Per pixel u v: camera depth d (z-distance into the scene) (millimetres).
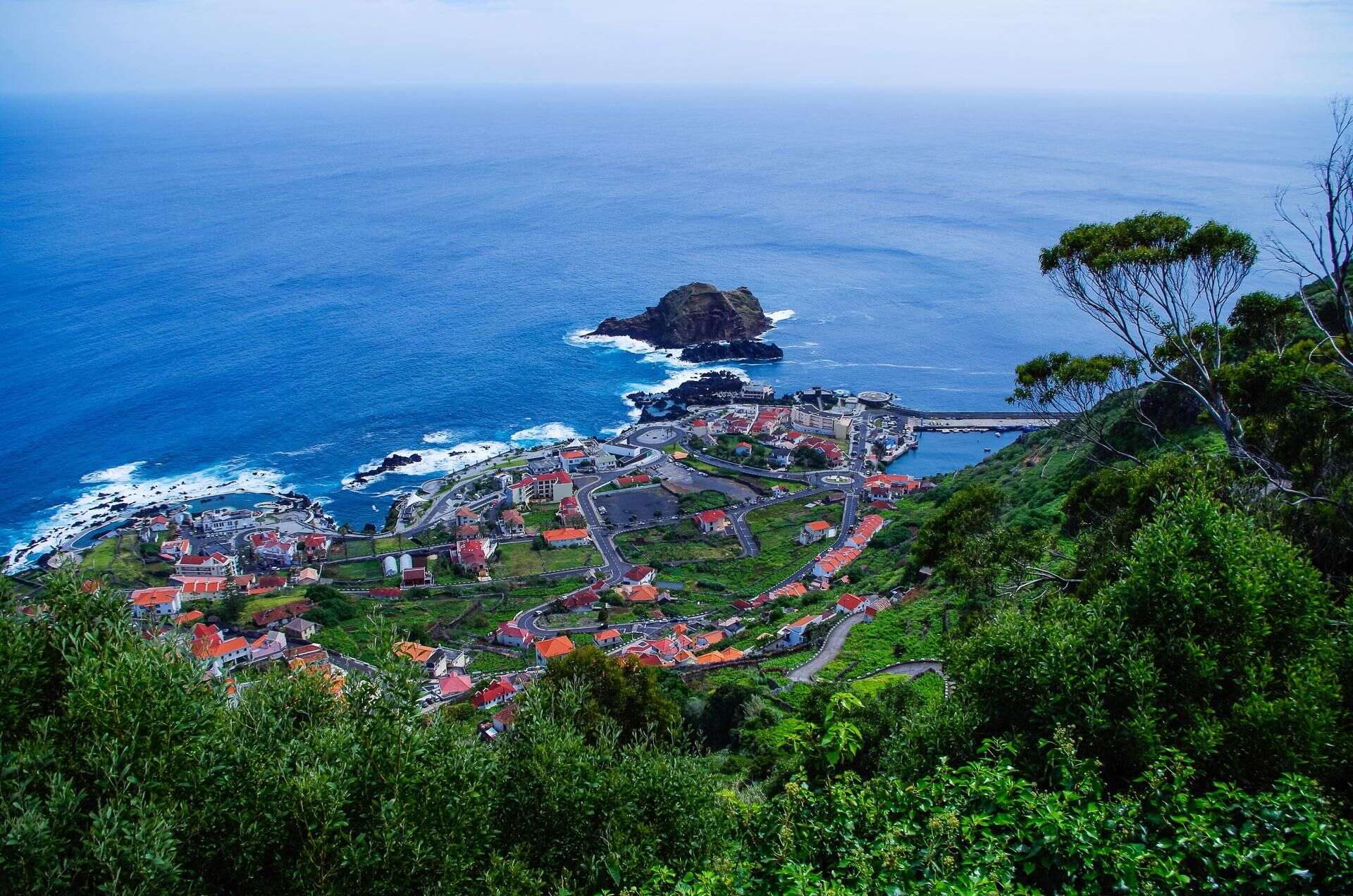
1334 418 37125
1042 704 21719
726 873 18469
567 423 173625
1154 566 23203
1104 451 78188
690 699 60062
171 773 18281
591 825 23078
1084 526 51656
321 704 25719
